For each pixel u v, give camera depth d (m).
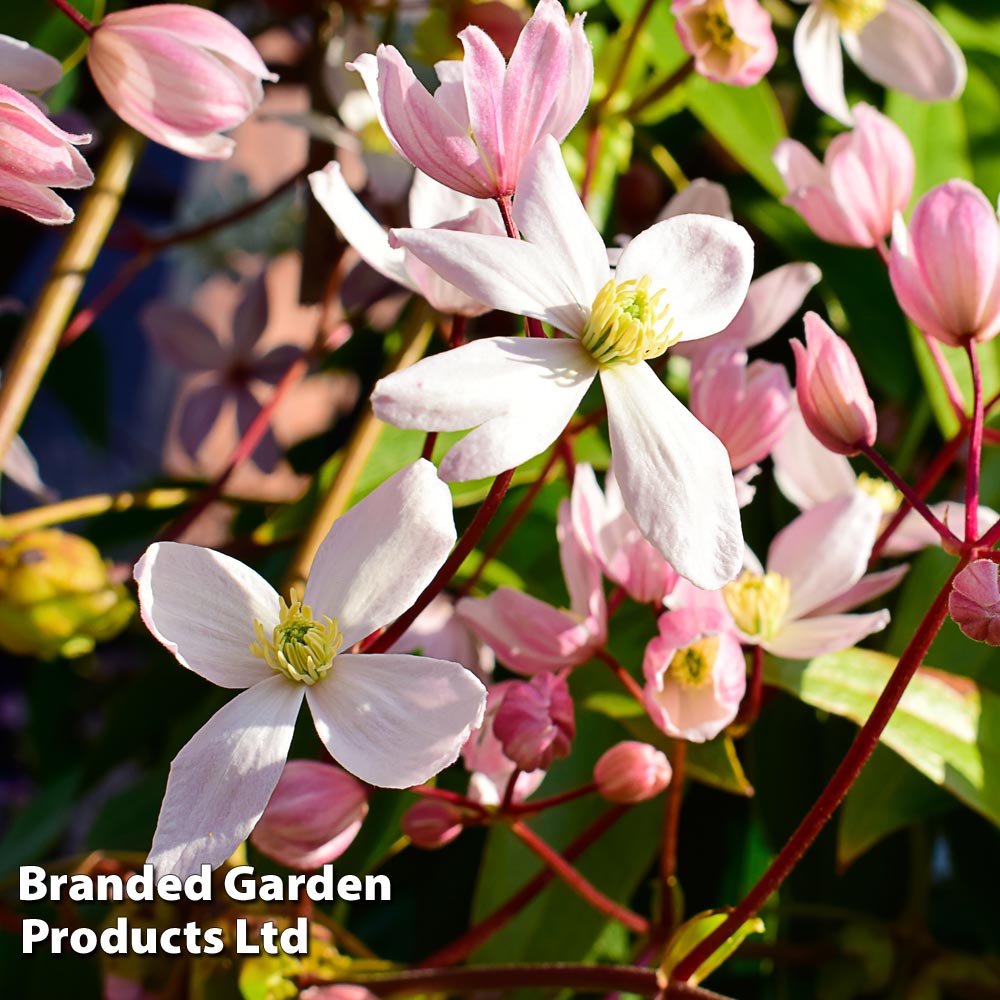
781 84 0.37
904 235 0.23
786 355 0.36
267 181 0.64
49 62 0.24
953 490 0.31
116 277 0.36
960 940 0.36
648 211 0.35
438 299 0.23
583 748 0.29
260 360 0.43
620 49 0.32
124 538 0.42
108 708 0.37
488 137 0.20
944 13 0.36
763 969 0.33
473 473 0.18
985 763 0.25
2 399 0.28
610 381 0.20
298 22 0.37
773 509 0.34
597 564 0.24
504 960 0.27
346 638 0.20
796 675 0.26
